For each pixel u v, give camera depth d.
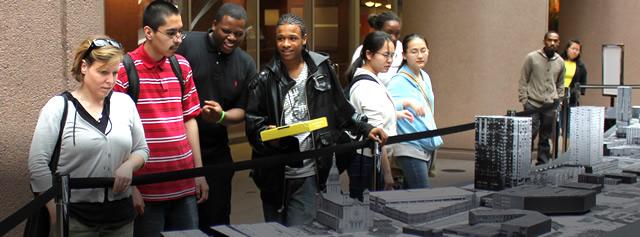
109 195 4.15
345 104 4.94
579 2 15.60
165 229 4.89
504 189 4.34
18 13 5.33
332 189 3.87
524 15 11.62
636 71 15.16
